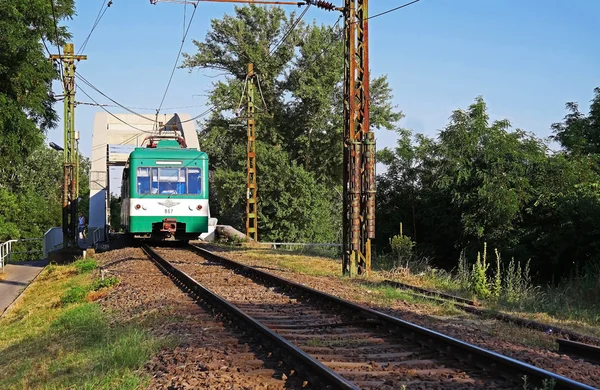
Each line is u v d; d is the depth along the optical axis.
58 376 7.57
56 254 27.56
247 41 49.22
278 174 42.00
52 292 17.30
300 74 47.62
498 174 22.34
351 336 8.53
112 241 33.19
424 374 6.50
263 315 10.07
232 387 5.98
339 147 47.31
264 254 23.62
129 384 6.32
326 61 48.06
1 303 17.56
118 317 10.98
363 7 16.48
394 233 26.75
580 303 13.77
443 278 16.48
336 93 49.03
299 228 41.66
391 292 13.00
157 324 9.59
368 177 16.55
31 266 26.94
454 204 23.89
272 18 49.41
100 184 36.50
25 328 12.45
